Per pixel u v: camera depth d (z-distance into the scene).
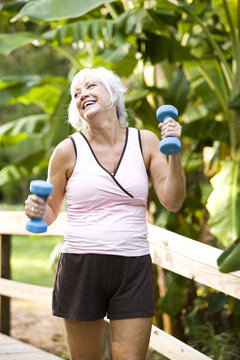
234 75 7.24
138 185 3.61
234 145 7.18
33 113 23.23
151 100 8.09
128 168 3.62
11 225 6.81
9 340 6.35
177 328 7.39
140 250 3.63
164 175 3.67
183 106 7.50
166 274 7.36
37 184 3.34
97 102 3.63
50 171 3.74
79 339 3.75
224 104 7.25
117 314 3.59
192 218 8.45
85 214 3.62
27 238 20.95
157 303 7.03
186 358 4.37
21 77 8.59
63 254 3.70
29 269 14.41
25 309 10.53
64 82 8.85
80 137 3.71
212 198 6.33
